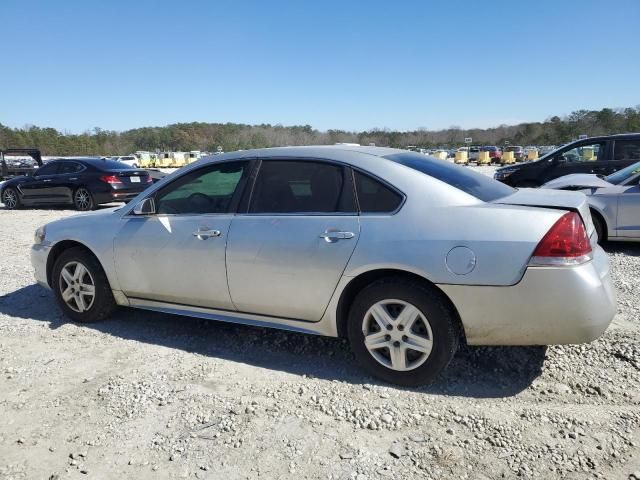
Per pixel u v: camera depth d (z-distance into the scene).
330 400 3.15
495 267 2.94
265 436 2.79
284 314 3.63
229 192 3.89
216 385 3.39
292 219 3.55
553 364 3.50
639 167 7.77
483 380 3.34
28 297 5.46
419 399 3.14
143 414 3.04
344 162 3.52
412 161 3.58
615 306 3.11
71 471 2.56
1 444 2.79
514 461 2.54
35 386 3.44
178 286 4.02
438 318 3.10
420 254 3.09
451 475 2.45
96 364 3.75
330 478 2.46
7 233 10.15
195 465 2.57
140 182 14.53
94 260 4.45
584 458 2.54
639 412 2.93
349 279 3.31
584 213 3.15
